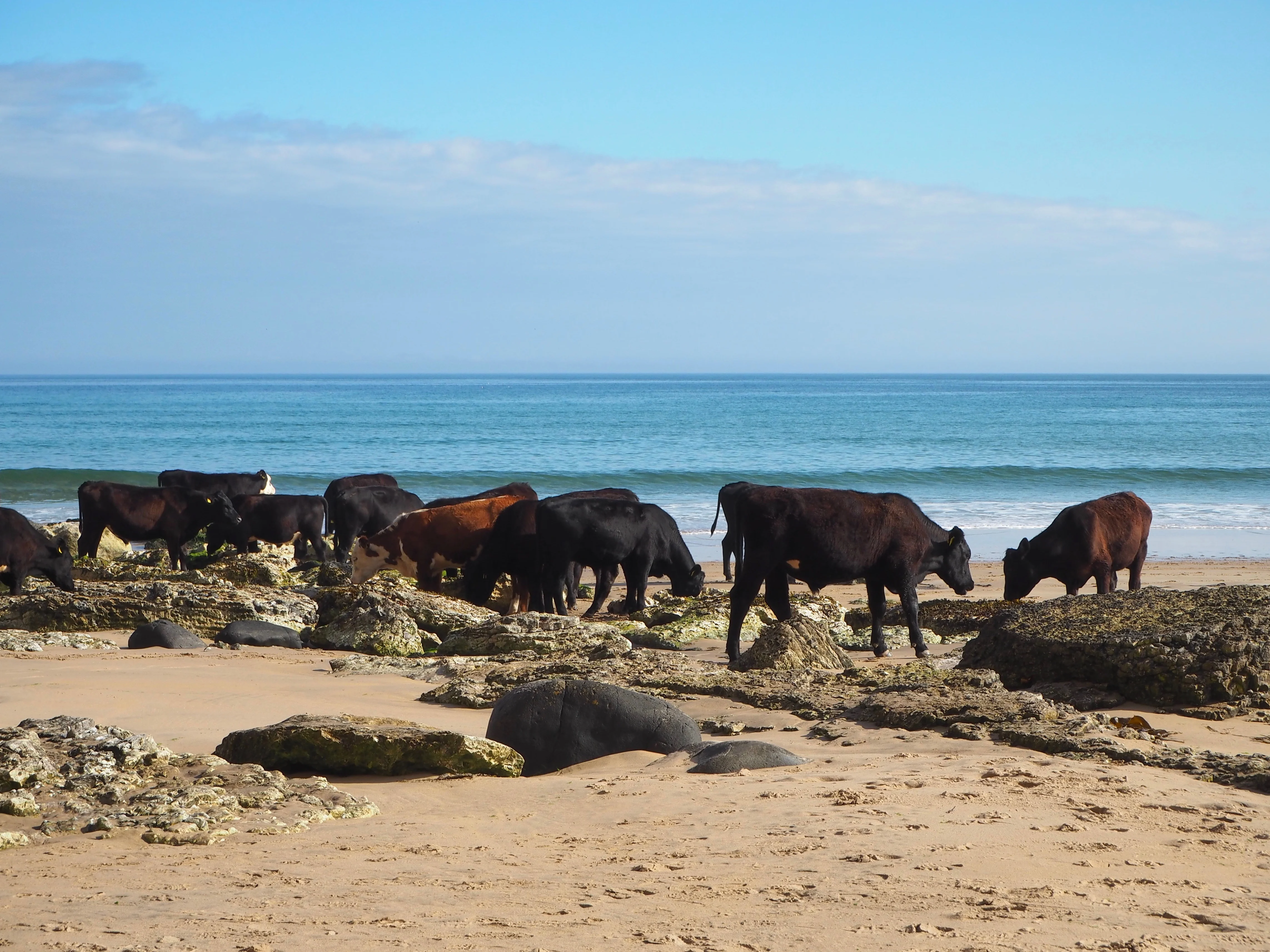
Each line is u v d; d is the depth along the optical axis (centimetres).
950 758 832
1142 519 1939
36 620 1603
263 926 456
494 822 658
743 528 1415
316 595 1789
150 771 729
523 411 11181
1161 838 614
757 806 682
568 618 1498
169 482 3081
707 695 1099
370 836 622
